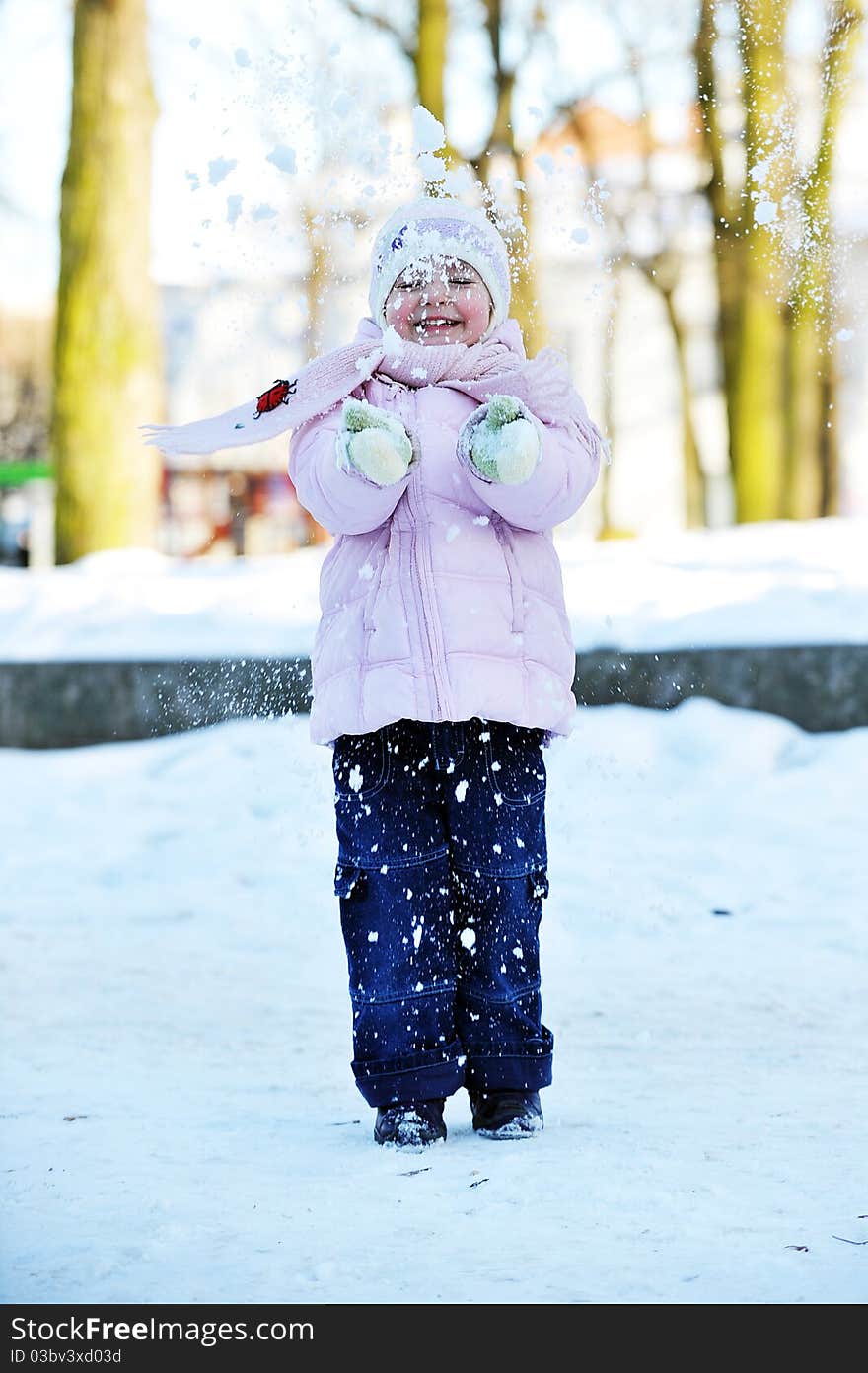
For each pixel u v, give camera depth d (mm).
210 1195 2811
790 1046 4234
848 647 8562
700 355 37562
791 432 15906
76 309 14070
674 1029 4457
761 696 8625
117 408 14078
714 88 15844
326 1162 3074
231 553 33000
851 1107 3520
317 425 3453
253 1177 2951
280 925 6270
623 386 37812
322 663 3432
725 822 7430
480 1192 2818
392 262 3605
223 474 33125
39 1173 2990
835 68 12508
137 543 14156
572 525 33219
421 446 3410
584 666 8797
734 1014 4652
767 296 15500
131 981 5277
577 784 7883
